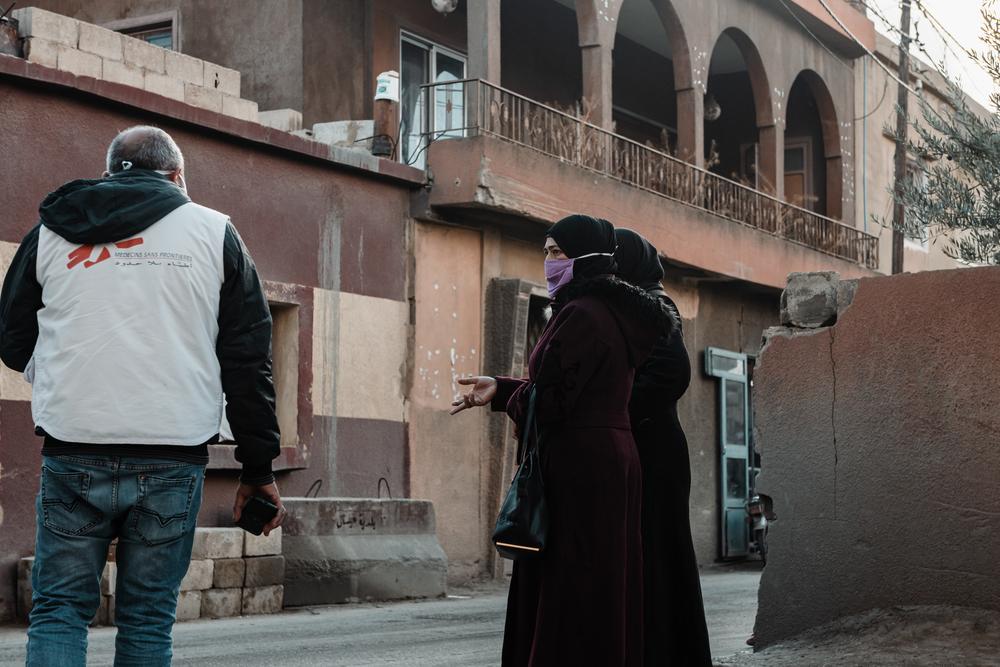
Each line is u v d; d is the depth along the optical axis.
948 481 6.55
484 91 15.23
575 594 4.30
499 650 8.23
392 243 14.75
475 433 15.59
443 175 14.89
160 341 3.78
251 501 4.03
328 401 13.78
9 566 10.60
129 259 3.81
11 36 11.44
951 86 11.20
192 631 9.44
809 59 22.72
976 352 6.51
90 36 12.01
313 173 13.84
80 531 3.74
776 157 21.52
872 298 6.85
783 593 6.98
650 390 4.96
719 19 20.14
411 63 17.56
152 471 3.75
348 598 12.15
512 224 15.98
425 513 13.38
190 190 12.52
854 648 6.36
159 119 12.21
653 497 4.98
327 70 16.05
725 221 19.20
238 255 3.95
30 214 11.08
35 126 11.15
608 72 17.27
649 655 4.87
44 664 3.62
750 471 20.98
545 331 4.55
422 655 7.94
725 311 20.80
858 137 24.36
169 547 3.79
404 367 14.78
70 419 3.72
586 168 16.33
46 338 3.83
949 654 6.02
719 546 20.14
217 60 16.41
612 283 4.50
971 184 11.26
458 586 14.82
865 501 6.77
